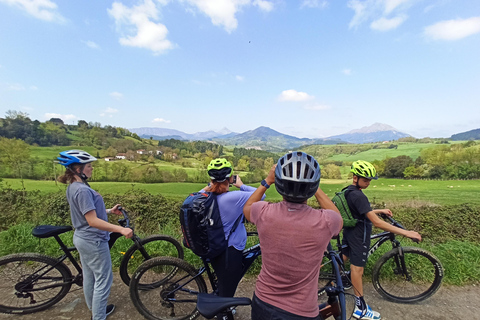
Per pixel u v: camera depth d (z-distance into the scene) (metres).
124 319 2.74
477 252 4.18
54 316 2.78
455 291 3.45
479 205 6.47
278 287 1.49
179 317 2.75
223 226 2.24
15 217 6.55
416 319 2.88
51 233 2.77
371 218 2.79
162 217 6.46
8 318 2.73
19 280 2.88
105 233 2.59
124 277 3.14
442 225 5.48
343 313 1.68
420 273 3.59
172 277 2.82
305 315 1.45
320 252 1.48
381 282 3.58
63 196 6.99
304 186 1.46
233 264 2.30
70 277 2.96
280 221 1.49
